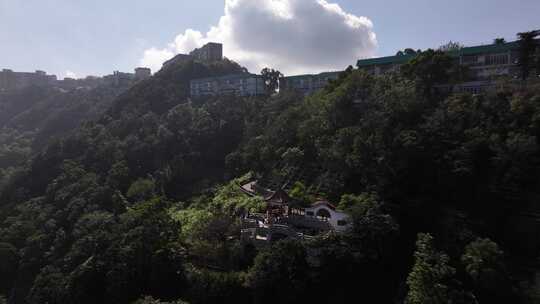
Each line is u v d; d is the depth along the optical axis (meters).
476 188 51.09
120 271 49.75
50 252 69.31
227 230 52.84
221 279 44.25
